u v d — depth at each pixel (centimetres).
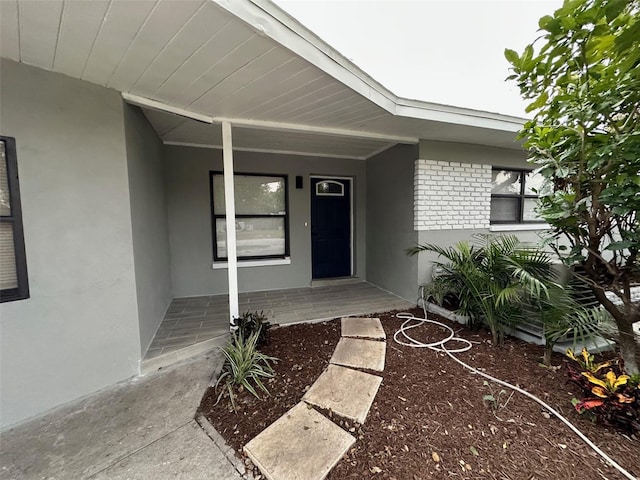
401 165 450
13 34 161
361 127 350
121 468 156
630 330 209
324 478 144
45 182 204
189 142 439
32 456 166
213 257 477
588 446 161
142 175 291
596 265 216
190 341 298
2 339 192
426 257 420
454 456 156
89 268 225
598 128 183
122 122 237
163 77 213
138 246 264
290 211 514
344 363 259
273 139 421
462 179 436
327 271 570
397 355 273
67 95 210
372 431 176
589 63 163
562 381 223
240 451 165
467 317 341
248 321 312
